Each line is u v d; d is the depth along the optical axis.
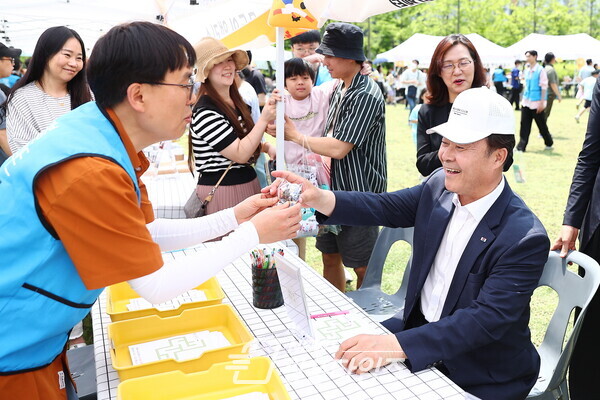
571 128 12.34
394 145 10.18
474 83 2.77
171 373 1.26
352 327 1.61
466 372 1.61
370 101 2.80
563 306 1.82
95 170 1.02
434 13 36.88
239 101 2.93
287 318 1.68
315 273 2.05
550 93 10.27
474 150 1.55
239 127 2.80
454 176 1.61
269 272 1.72
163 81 1.11
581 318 1.65
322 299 1.82
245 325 1.58
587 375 2.18
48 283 1.08
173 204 3.04
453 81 2.70
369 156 2.93
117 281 1.08
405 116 15.96
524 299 1.53
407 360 1.52
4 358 1.08
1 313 1.07
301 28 2.43
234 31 2.66
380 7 2.15
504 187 1.66
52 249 1.06
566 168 7.75
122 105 1.13
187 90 1.16
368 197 1.98
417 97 16.16
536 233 1.55
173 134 1.19
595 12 37.75
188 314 1.61
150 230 1.56
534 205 5.75
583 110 13.33
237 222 1.64
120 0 3.20
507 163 2.29
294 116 3.26
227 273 2.06
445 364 1.59
